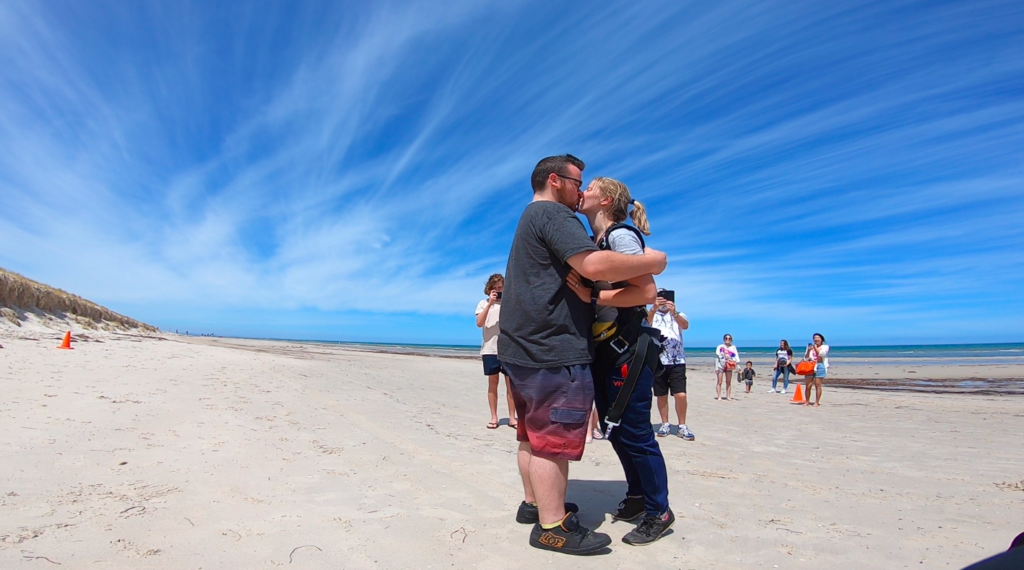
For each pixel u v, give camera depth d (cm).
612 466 416
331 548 231
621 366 262
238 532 243
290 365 1163
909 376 2172
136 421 451
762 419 747
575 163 269
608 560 233
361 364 1483
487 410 716
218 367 948
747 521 287
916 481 383
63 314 1930
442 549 237
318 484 322
